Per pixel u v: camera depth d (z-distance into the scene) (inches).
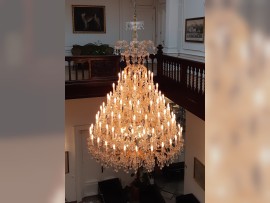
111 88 289.6
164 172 383.2
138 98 197.9
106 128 196.2
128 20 489.1
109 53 458.3
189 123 312.5
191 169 312.5
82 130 342.0
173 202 343.6
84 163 351.9
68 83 278.1
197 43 368.5
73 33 472.1
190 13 382.9
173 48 414.3
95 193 360.2
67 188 344.2
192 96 241.9
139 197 329.1
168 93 294.0
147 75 202.4
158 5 481.7
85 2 470.9
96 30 481.1
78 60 279.3
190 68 244.4
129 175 371.6
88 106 335.9
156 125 194.9
